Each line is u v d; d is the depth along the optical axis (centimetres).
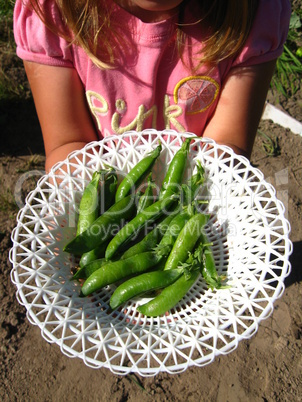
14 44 76
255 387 45
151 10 31
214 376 46
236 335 27
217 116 39
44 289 28
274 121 69
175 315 30
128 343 27
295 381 46
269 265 29
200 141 34
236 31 33
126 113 38
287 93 71
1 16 76
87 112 39
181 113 38
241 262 31
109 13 33
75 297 29
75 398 45
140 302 31
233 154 33
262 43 36
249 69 37
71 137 38
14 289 52
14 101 71
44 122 38
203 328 28
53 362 47
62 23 34
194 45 35
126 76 36
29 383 46
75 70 37
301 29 80
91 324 28
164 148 36
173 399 45
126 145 35
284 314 50
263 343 48
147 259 32
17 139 68
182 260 32
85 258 32
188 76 36
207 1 33
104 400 45
